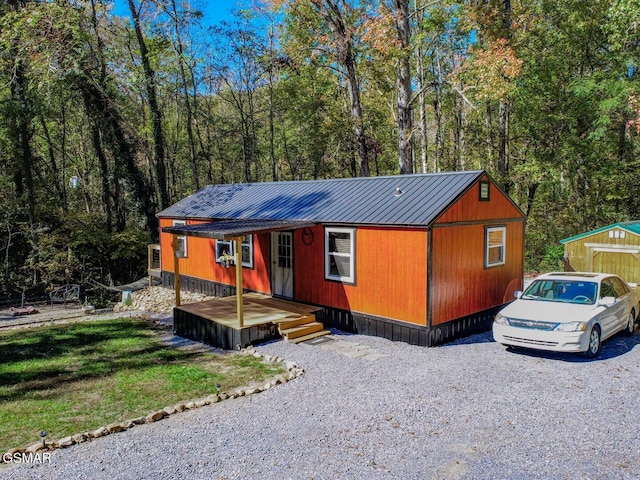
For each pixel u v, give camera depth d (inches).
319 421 240.8
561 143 812.0
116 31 968.9
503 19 720.3
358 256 425.7
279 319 422.9
